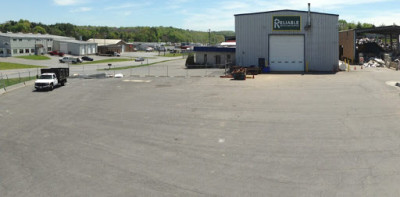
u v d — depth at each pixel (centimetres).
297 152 1431
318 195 1041
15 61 8806
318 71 4797
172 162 1341
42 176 1233
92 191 1099
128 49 16388
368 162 1300
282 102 2539
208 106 2450
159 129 1847
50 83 3509
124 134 1764
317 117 2044
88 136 1742
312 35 4794
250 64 4966
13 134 1822
